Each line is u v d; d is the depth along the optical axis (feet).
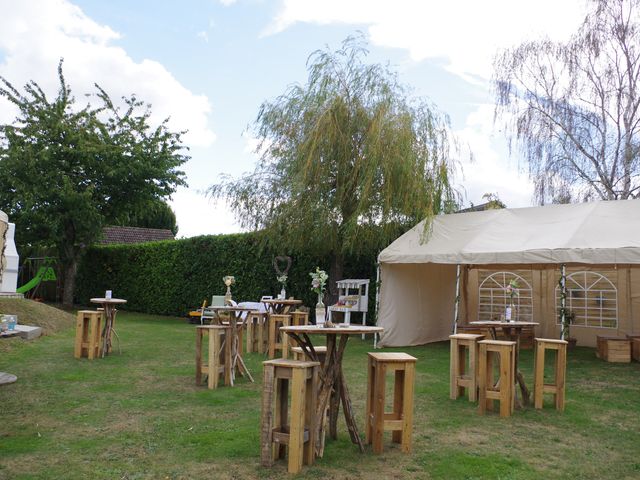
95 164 56.59
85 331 27.68
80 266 70.08
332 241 38.27
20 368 23.79
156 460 12.63
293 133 38.63
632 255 25.23
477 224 33.63
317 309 14.97
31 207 53.31
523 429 15.94
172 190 62.13
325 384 13.80
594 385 23.11
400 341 35.53
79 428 15.08
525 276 40.29
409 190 35.24
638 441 14.89
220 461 12.63
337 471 12.17
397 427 13.60
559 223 30.27
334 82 38.14
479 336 20.29
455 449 13.93
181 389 20.49
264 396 12.48
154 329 42.47
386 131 35.58
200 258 54.90
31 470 11.82
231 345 22.29
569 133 51.39
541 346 18.79
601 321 37.01
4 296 42.16
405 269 36.42
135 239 91.15
